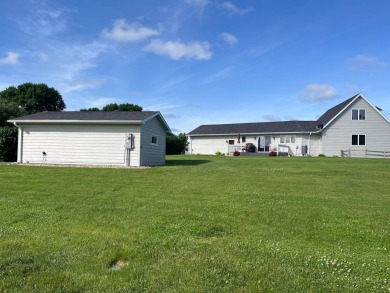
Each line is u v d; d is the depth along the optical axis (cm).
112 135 1697
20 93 5309
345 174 1362
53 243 445
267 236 507
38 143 1742
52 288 314
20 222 559
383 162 2044
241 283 334
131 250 422
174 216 614
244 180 1143
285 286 329
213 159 2434
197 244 458
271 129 3662
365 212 679
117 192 869
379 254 438
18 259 384
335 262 398
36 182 1006
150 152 1817
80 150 1716
